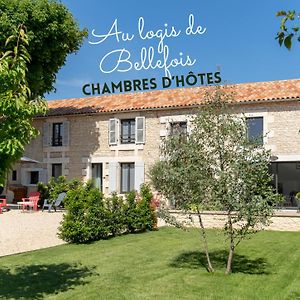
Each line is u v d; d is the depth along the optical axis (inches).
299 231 570.9
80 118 924.6
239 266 349.7
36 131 222.2
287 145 743.7
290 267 346.0
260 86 837.2
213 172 310.3
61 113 926.4
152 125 851.4
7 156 215.0
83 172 909.8
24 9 756.6
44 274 315.0
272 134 753.0
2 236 492.4
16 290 271.4
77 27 859.4
